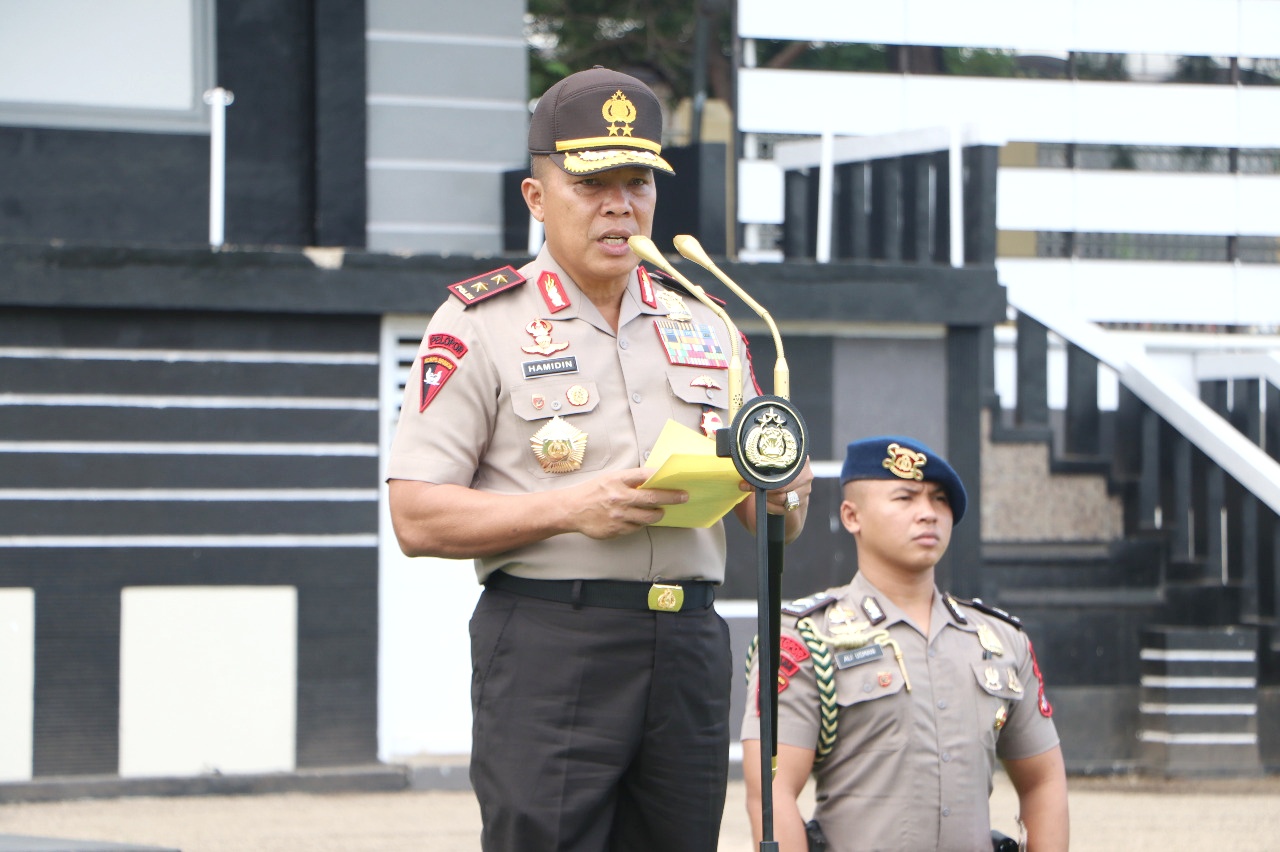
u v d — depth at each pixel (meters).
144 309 9.83
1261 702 11.34
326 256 9.96
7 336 9.68
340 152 11.68
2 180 11.28
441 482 3.85
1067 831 5.12
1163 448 11.64
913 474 5.00
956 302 10.82
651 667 3.87
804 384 10.80
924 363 10.98
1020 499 11.57
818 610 5.00
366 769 10.01
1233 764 10.93
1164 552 11.53
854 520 5.12
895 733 4.85
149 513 9.85
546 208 3.99
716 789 4.01
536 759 3.84
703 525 3.80
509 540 3.72
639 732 3.89
